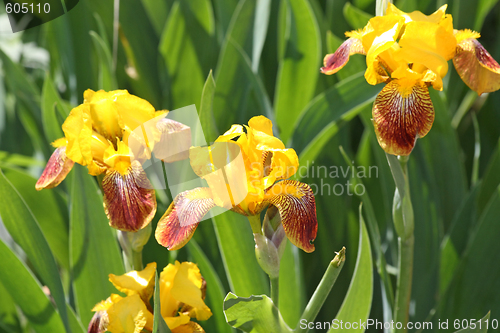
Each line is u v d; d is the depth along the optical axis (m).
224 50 1.25
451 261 1.22
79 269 1.12
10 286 1.10
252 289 1.12
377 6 1.06
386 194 1.21
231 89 1.25
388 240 1.26
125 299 1.01
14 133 1.60
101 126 1.03
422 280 1.22
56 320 1.11
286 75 1.25
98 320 1.03
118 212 1.01
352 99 1.19
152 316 1.02
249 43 1.33
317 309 1.00
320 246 1.23
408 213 1.07
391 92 1.04
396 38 1.04
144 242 1.03
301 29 1.24
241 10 1.32
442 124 1.22
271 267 1.00
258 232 1.00
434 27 1.02
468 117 1.50
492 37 1.75
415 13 1.04
